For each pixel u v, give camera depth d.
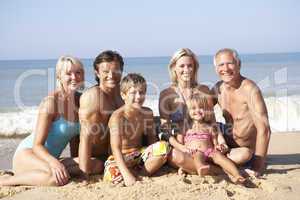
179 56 5.97
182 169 5.45
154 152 5.36
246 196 4.68
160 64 64.56
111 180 5.25
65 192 4.91
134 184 5.01
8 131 12.70
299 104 14.83
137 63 72.94
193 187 4.86
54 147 5.73
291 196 4.67
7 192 5.00
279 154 7.45
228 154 5.65
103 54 5.57
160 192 4.71
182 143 5.74
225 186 4.96
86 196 4.74
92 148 5.72
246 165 5.83
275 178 5.37
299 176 5.50
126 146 5.55
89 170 5.47
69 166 5.55
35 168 5.34
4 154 9.50
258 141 5.74
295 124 12.29
